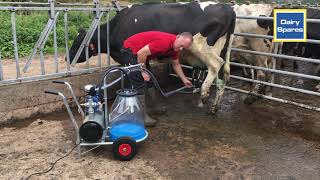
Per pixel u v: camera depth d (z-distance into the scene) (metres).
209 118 5.41
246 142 4.61
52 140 4.52
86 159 4.04
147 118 4.96
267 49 6.21
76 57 5.85
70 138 4.59
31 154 4.15
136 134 4.04
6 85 5.02
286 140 4.70
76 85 5.67
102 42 5.98
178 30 5.39
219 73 5.61
